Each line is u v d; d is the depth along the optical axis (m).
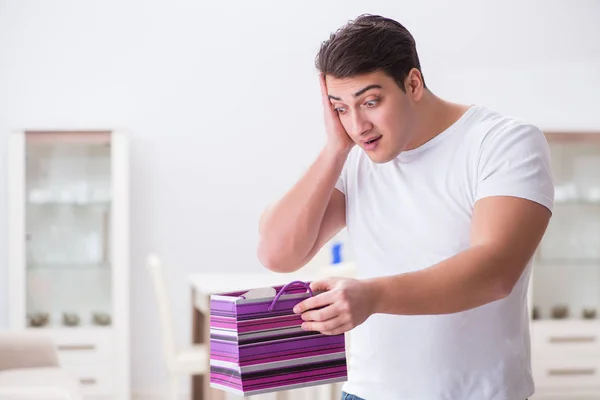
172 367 4.91
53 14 6.06
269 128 6.22
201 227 6.18
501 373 1.75
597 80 6.39
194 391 5.20
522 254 1.61
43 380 4.09
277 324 1.61
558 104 6.36
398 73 1.67
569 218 5.96
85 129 5.70
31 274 5.73
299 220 1.87
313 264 5.24
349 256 6.16
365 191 1.89
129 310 5.97
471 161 1.74
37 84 6.06
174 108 6.15
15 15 6.03
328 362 1.67
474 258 1.57
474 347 1.74
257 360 1.59
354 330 1.88
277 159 6.23
